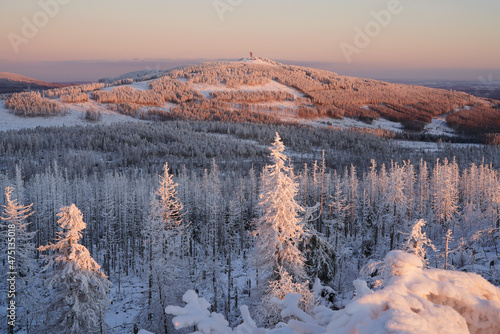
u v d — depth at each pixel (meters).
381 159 157.12
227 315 34.22
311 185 77.38
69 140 195.00
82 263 22.22
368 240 57.84
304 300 17.11
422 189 74.38
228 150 183.25
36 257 60.81
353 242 62.84
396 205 53.41
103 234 73.94
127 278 56.94
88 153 167.75
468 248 36.94
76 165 142.88
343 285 25.94
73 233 22.08
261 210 23.30
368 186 77.12
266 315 19.17
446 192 59.25
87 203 74.44
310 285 23.53
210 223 61.88
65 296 21.88
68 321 22.06
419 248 17.97
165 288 27.34
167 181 31.80
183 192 69.06
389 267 2.93
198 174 145.88
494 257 32.03
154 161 172.50
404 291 2.61
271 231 22.28
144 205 64.19
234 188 91.62
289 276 19.81
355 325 2.34
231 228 61.75
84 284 21.52
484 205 70.44
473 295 2.66
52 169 132.88
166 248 29.23
